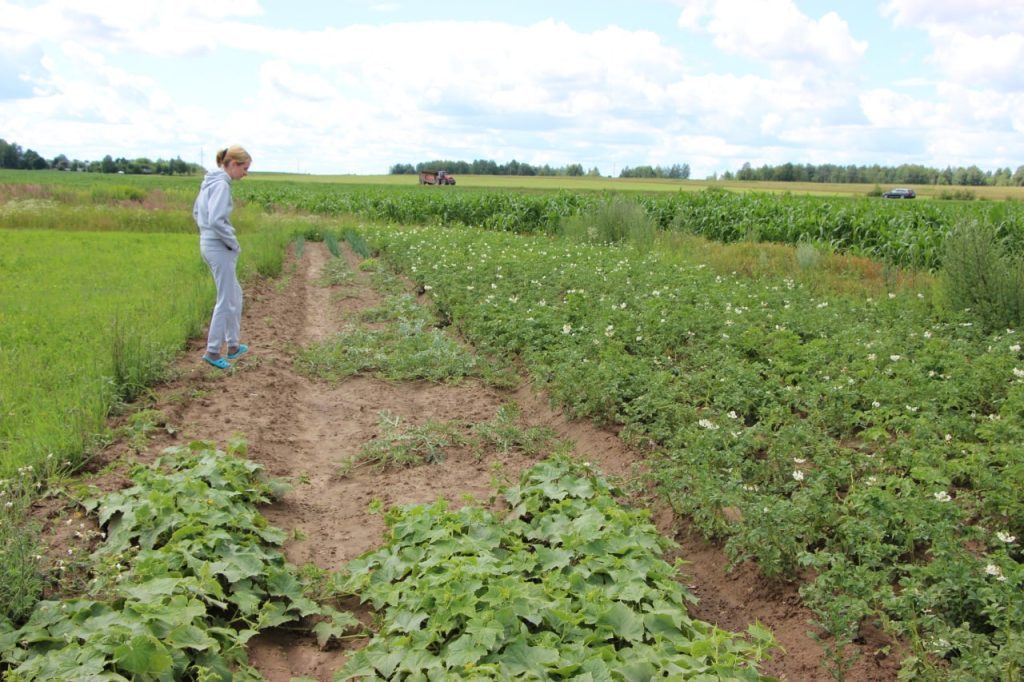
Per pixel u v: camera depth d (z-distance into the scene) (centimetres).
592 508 529
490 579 430
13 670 341
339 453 734
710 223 2538
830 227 2180
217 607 439
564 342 926
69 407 667
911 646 409
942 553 434
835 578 442
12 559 411
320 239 2788
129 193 3594
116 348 802
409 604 428
